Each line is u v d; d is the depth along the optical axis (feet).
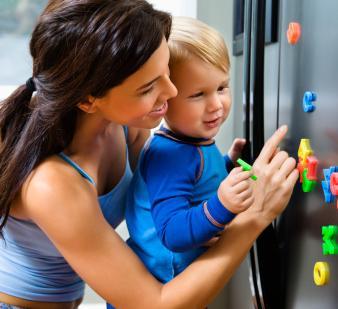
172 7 5.37
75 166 2.81
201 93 2.88
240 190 2.44
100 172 3.19
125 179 3.42
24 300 3.18
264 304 3.33
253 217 2.67
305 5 2.70
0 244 3.19
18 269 3.16
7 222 3.02
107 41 2.24
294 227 2.98
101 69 2.27
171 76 2.85
